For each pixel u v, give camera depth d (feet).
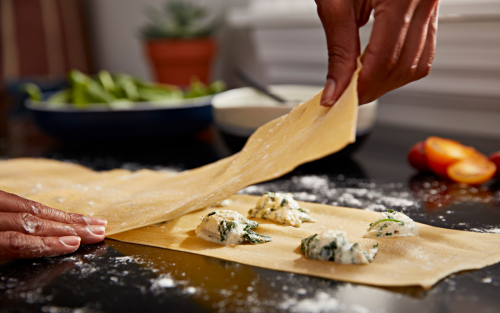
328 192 1.45
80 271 1.02
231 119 1.69
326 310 0.89
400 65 1.04
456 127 2.22
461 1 2.02
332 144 0.95
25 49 3.75
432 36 1.06
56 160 1.92
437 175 1.58
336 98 1.06
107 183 1.51
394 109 2.44
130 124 1.97
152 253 1.08
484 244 1.07
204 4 3.36
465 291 0.93
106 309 0.91
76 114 1.93
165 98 2.26
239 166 1.22
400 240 1.09
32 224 1.09
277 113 1.63
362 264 1.01
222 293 0.94
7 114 3.19
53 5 3.88
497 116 2.07
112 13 4.09
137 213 1.22
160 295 0.94
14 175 1.61
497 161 1.48
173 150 2.07
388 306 0.90
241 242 1.11
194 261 1.05
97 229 1.14
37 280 0.99
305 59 2.75
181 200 1.23
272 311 0.89
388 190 1.46
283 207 1.23
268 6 2.96
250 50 3.11
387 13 1.01
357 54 1.05
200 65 3.00
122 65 4.15
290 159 1.00
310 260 1.03
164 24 3.01
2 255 1.04
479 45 2.00
